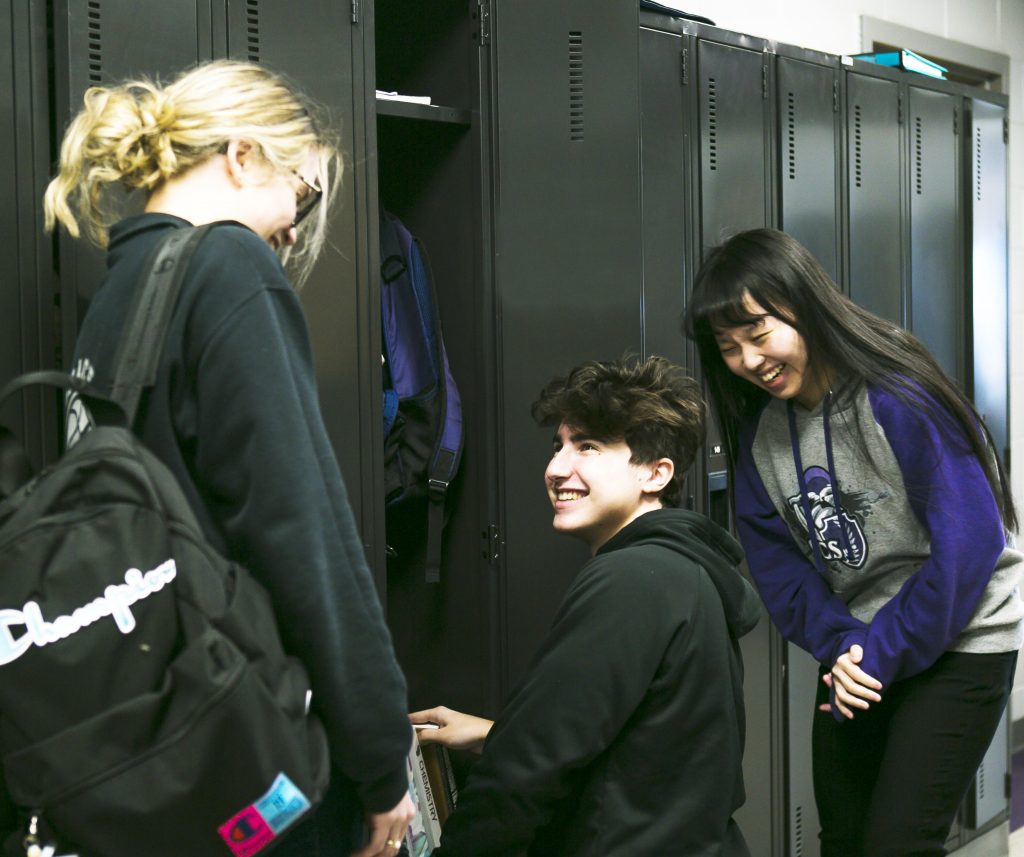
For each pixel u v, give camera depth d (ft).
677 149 7.14
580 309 6.29
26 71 4.45
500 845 4.00
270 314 3.12
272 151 3.40
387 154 6.63
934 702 5.56
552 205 6.21
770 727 7.98
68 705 2.72
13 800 2.86
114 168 3.39
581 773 4.10
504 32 6.04
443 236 6.32
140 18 4.68
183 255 3.13
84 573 2.76
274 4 5.10
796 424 5.92
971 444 5.34
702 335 5.84
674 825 3.96
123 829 2.70
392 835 3.61
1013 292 12.67
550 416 4.60
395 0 6.49
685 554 4.16
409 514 6.61
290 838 3.33
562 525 4.53
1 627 2.72
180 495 2.95
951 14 12.08
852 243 8.47
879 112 8.68
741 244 5.53
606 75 6.33
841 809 6.09
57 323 4.59
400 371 6.15
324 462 3.22
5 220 4.41
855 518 5.73
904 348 5.49
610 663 3.88
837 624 5.88
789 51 7.89
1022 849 9.85
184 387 3.10
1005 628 5.60
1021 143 12.96
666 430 4.42
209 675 2.76
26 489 2.89
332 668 3.08
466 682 6.38
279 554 3.00
